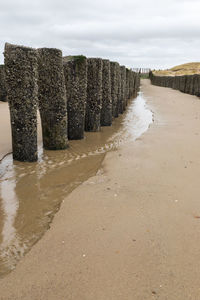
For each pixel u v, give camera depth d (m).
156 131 8.86
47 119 6.57
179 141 7.42
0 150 6.45
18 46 5.20
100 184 4.68
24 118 5.60
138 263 2.71
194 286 2.42
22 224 3.54
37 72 5.73
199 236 3.15
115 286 2.43
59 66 6.28
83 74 7.47
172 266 2.67
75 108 7.68
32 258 2.83
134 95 25.05
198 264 2.69
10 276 2.58
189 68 69.88
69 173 5.27
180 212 3.70
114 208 3.84
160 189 4.42
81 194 4.30
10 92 5.49
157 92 27.88
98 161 5.99
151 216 3.60
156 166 5.48
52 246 3.02
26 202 4.11
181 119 11.38
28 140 5.74
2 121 9.48
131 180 4.81
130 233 3.22
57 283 2.47
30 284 2.47
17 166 5.59
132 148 6.82
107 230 3.30
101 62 8.68
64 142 6.83
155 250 2.91
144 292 2.36
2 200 4.17
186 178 4.84
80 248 2.97
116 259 2.78
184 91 26.33
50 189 4.55
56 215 3.71
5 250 3.02
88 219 3.56
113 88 11.28
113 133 9.01
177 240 3.08
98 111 9.05
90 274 2.58
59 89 6.39
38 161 5.93
